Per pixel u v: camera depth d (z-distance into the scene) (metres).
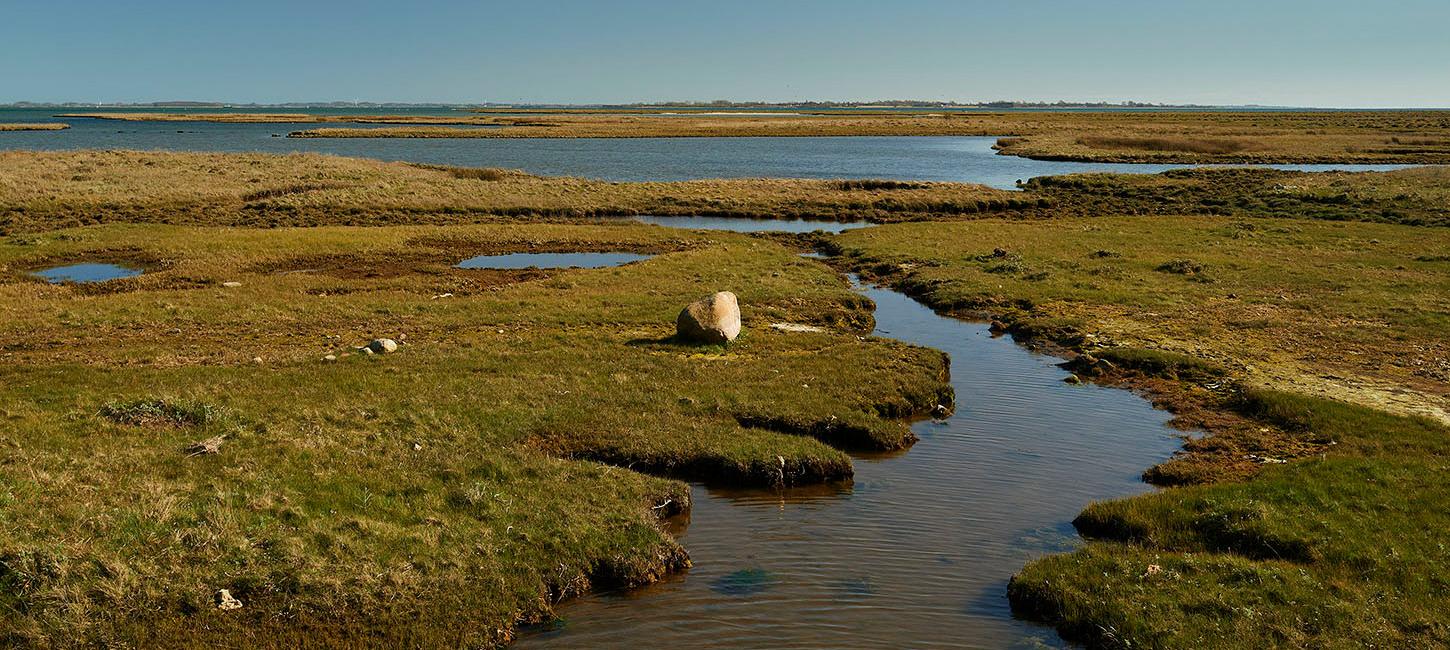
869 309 32.56
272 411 17.47
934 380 22.27
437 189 66.19
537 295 32.00
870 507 15.30
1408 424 18.55
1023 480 16.67
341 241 44.12
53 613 10.35
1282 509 13.99
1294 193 63.75
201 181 68.19
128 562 11.27
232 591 11.13
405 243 44.81
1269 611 11.13
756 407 19.45
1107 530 14.17
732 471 16.39
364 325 27.25
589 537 13.15
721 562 13.16
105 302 29.27
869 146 142.00
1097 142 127.94
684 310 25.56
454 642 10.86
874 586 12.42
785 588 12.35
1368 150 114.31
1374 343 25.89
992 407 21.25
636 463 16.75
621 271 36.97
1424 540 12.85
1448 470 15.57
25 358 22.34
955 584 12.54
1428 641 10.44
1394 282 34.75
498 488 14.52
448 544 12.58
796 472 16.50
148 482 13.38
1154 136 140.25
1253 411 20.16
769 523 14.59
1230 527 13.46
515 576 12.09
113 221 52.16
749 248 44.62
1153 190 69.81
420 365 21.91
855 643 10.95
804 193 70.19
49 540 11.41
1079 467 17.38
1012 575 12.85
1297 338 26.59
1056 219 58.78
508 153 122.12
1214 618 11.05
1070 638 11.20
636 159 113.12
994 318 31.09
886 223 60.28
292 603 11.02
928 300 34.38
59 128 182.75
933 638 11.12
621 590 12.36
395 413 17.78
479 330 26.84
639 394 19.98
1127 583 11.92
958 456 17.97
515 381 20.61
